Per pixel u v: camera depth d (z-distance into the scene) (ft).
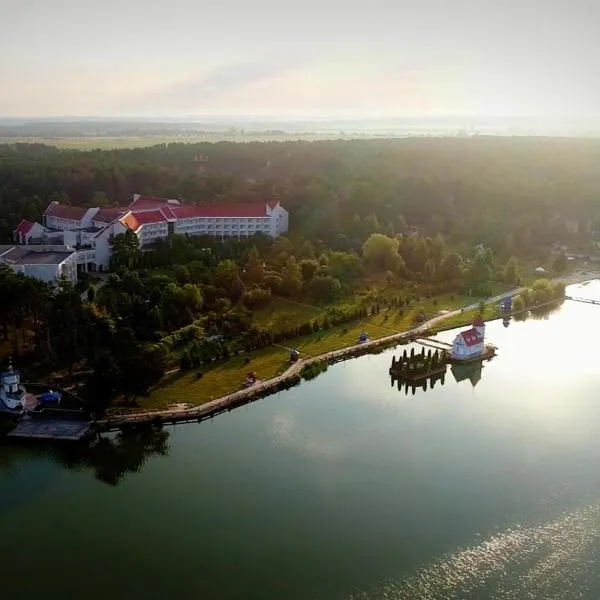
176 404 553.64
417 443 510.99
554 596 353.10
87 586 360.07
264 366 639.35
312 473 467.93
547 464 480.64
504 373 655.76
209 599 351.46
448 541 395.55
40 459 488.85
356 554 384.47
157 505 432.25
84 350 593.83
